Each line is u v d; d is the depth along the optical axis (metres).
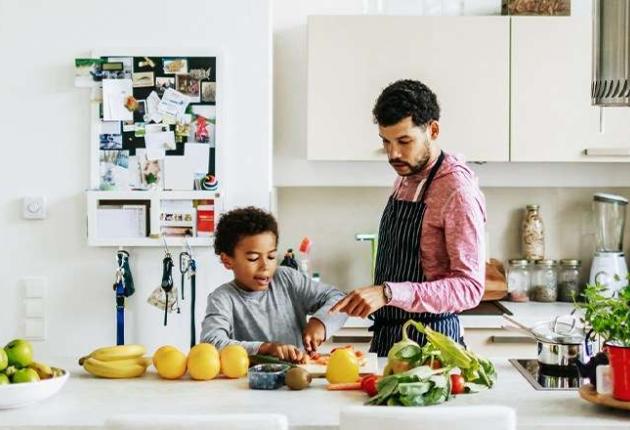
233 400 1.90
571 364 2.16
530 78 3.49
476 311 3.51
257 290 2.55
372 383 1.93
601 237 3.84
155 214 3.20
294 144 3.70
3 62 3.23
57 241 3.25
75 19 3.23
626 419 1.74
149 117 3.22
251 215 2.52
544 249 3.91
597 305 1.83
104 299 3.25
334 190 3.91
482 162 3.71
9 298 3.26
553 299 3.79
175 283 3.25
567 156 3.50
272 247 2.51
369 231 3.91
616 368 1.78
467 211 2.33
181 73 3.21
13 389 1.80
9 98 3.23
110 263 3.25
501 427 1.55
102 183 3.22
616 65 1.93
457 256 2.31
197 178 3.22
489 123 3.49
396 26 3.48
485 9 3.71
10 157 3.24
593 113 3.49
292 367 2.02
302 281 2.64
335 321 2.47
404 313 2.46
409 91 2.33
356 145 3.49
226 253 2.53
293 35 3.69
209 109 3.22
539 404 1.86
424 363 1.93
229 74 3.24
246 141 3.25
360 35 3.48
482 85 3.48
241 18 3.24
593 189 3.92
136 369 2.15
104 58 3.21
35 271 3.25
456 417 1.54
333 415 1.77
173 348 2.13
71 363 2.34
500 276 3.70
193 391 1.99
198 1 3.23
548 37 3.48
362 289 2.16
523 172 3.80
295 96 3.69
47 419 1.76
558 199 3.93
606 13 1.94
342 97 3.48
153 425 1.53
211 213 3.21
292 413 1.79
